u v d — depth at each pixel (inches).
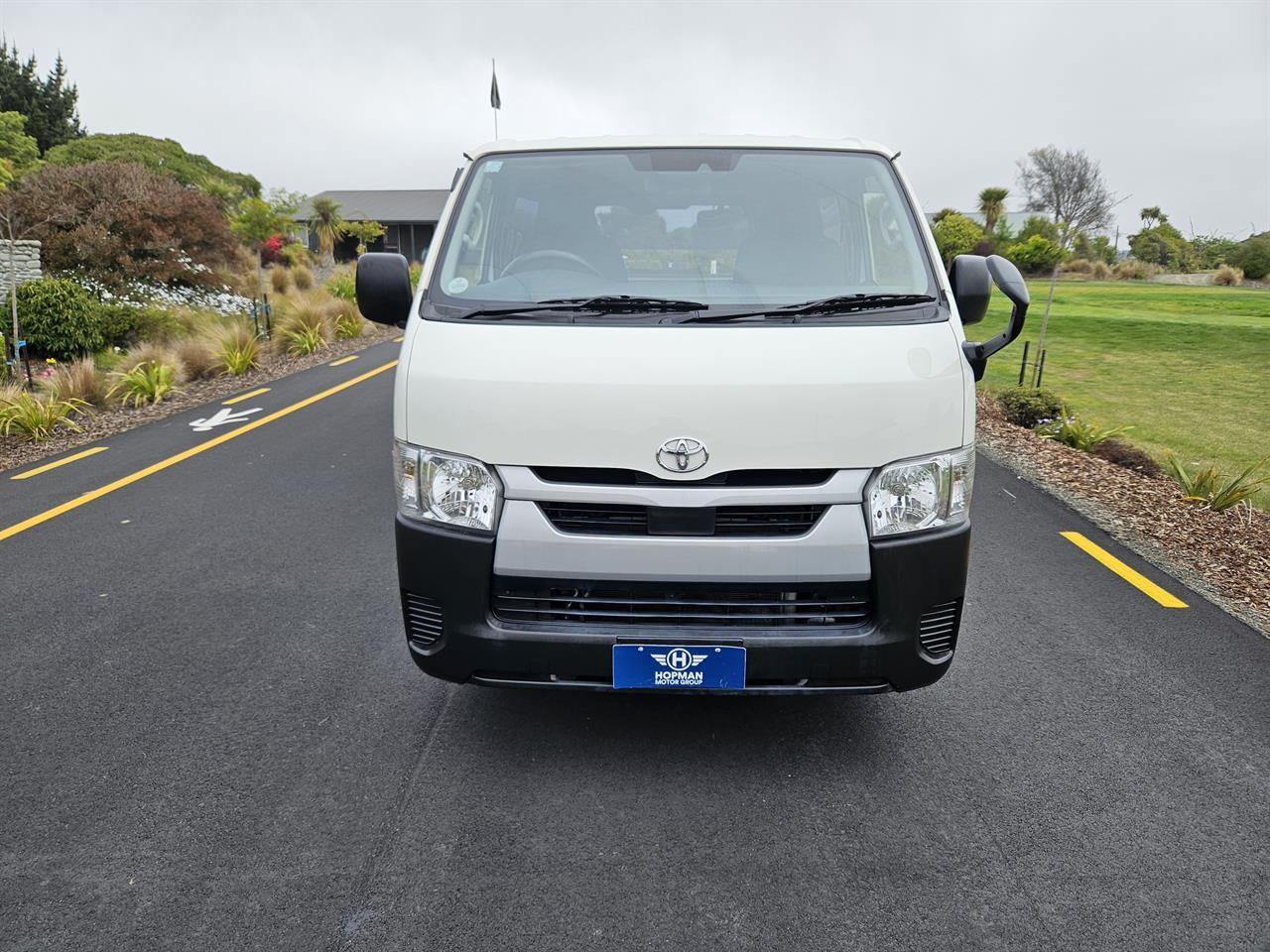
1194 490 283.4
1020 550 235.5
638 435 112.2
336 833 119.3
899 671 118.3
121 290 779.4
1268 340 722.2
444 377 117.1
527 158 151.3
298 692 157.5
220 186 1530.5
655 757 137.1
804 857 114.9
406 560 120.5
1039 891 109.0
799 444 112.6
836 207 141.1
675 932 102.0
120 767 134.6
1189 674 165.9
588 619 118.0
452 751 138.7
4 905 105.9
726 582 114.1
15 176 1002.1
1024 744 141.6
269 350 645.3
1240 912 105.3
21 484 300.0
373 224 1980.8
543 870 112.3
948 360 118.5
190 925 102.9
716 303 125.0
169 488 292.4
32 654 172.9
